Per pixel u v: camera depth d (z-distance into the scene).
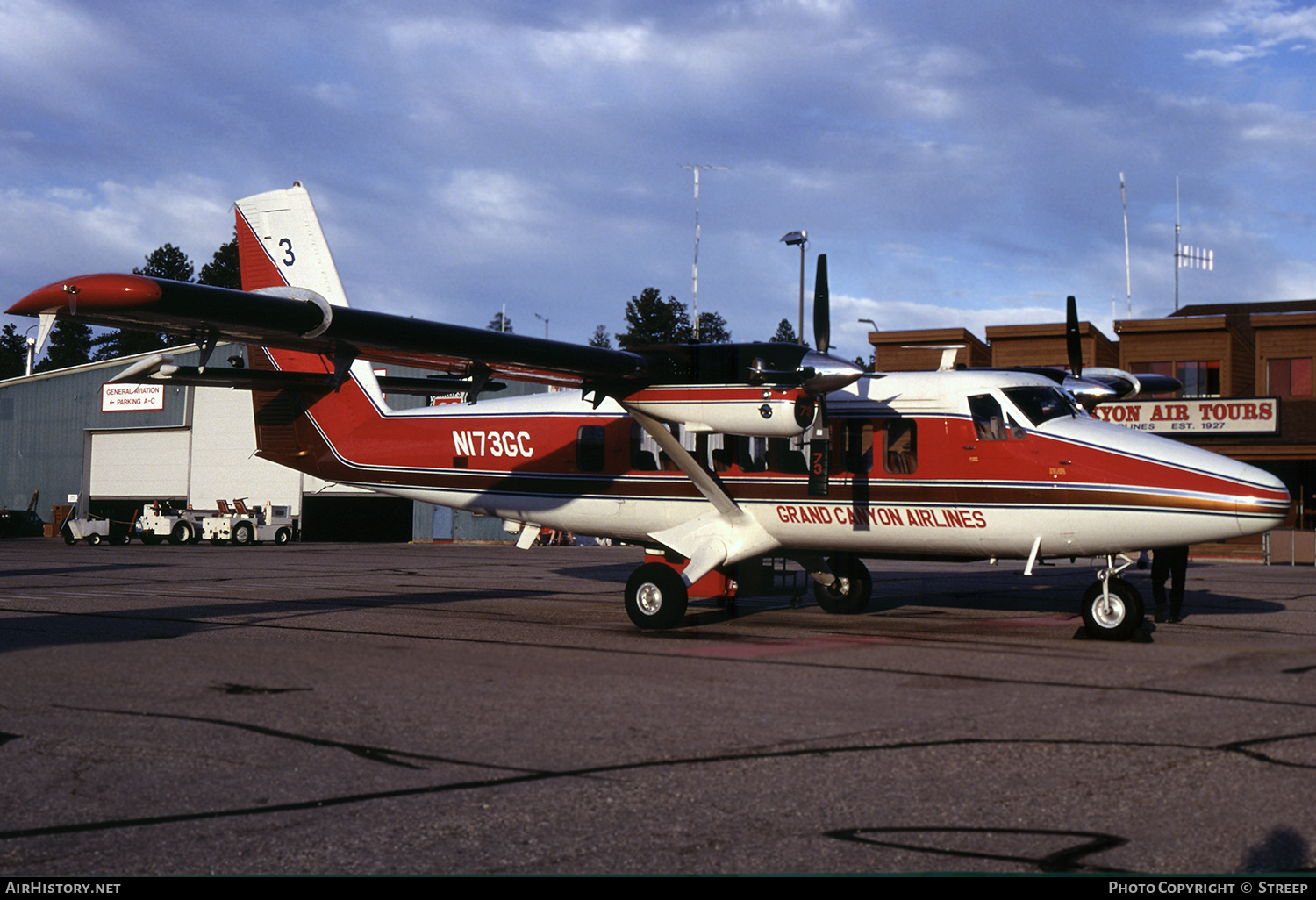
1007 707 7.17
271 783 5.32
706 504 13.22
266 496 42.12
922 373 12.36
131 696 7.45
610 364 11.75
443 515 40.78
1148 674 8.52
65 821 4.74
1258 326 32.56
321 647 9.84
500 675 8.35
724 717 6.84
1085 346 34.53
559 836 4.53
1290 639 10.77
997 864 4.18
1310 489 33.72
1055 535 11.40
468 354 11.24
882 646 10.20
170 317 9.35
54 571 21.42
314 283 14.73
